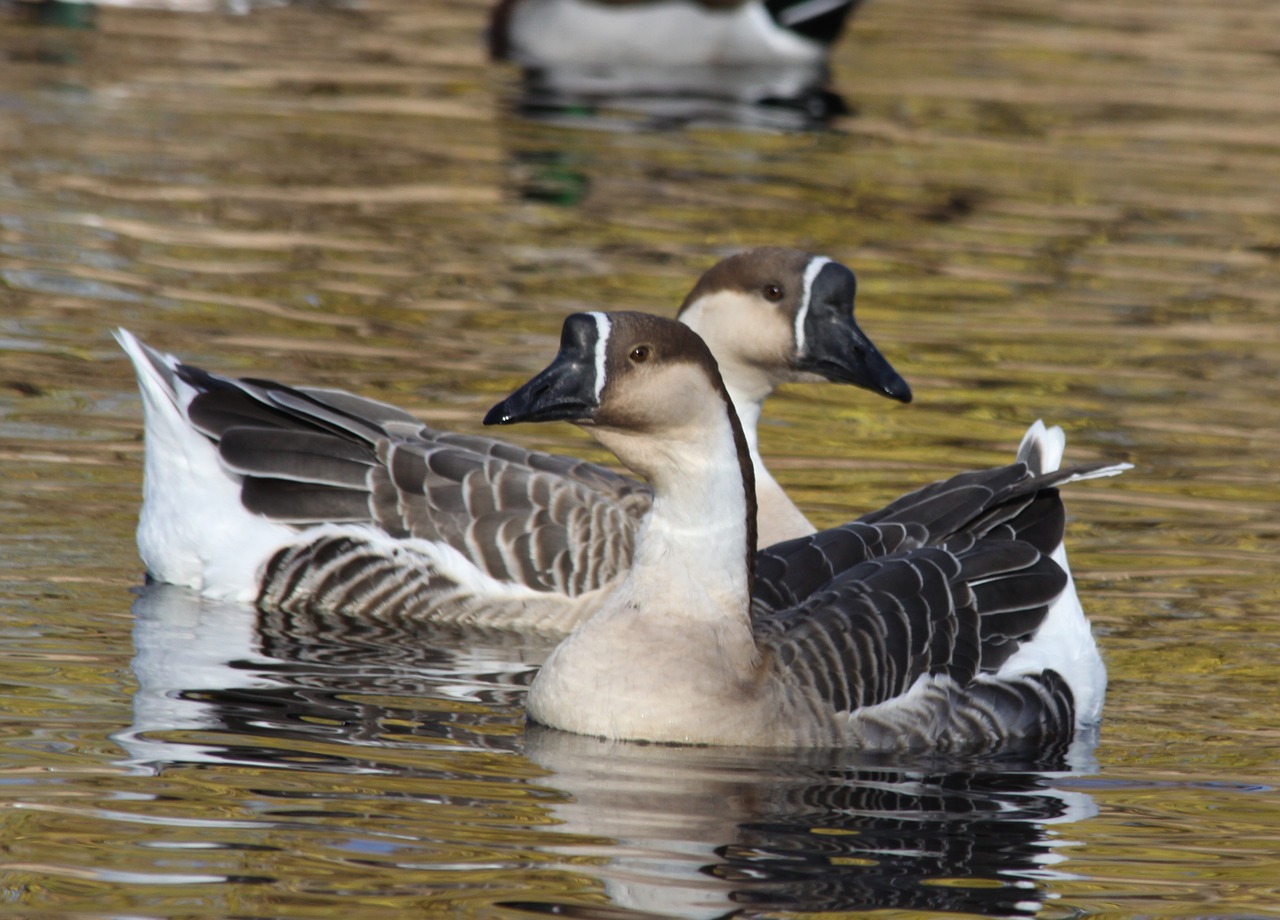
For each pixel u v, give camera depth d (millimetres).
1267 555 14758
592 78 34844
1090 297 22266
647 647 11078
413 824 9453
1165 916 8711
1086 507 15797
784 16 36531
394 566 13852
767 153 29078
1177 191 27422
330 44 36250
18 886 8531
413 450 14148
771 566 12516
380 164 27109
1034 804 10227
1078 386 19078
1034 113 32312
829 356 14453
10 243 21969
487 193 25828
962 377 19281
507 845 9219
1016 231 25047
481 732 11070
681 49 36312
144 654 12234
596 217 24812
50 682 11484
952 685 11656
